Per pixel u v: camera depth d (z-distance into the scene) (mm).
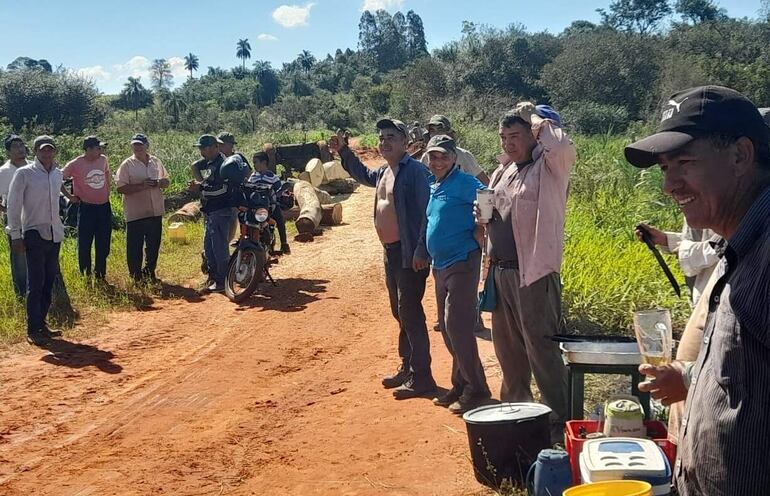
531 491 4285
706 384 2312
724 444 2213
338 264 12984
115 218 16531
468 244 5969
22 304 9859
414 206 6570
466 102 43094
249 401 6898
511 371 5730
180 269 12805
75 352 8500
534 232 5223
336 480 5164
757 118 2258
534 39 59531
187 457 5684
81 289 10742
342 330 9172
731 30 59156
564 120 40625
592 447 3613
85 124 41625
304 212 15805
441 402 6410
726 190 2277
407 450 5555
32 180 8672
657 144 2285
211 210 11445
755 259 2127
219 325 9625
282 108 71938
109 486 5227
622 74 48688
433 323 9039
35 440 6098
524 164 5391
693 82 43656
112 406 6852
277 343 8727
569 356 4648
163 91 88875
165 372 7801
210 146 11445
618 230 11578
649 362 3318
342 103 77812
